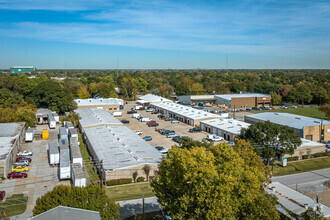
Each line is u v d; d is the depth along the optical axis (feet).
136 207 122.62
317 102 476.95
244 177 86.53
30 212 114.93
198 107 424.05
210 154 86.28
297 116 286.05
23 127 235.40
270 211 81.00
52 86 327.88
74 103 335.47
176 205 84.69
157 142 226.99
